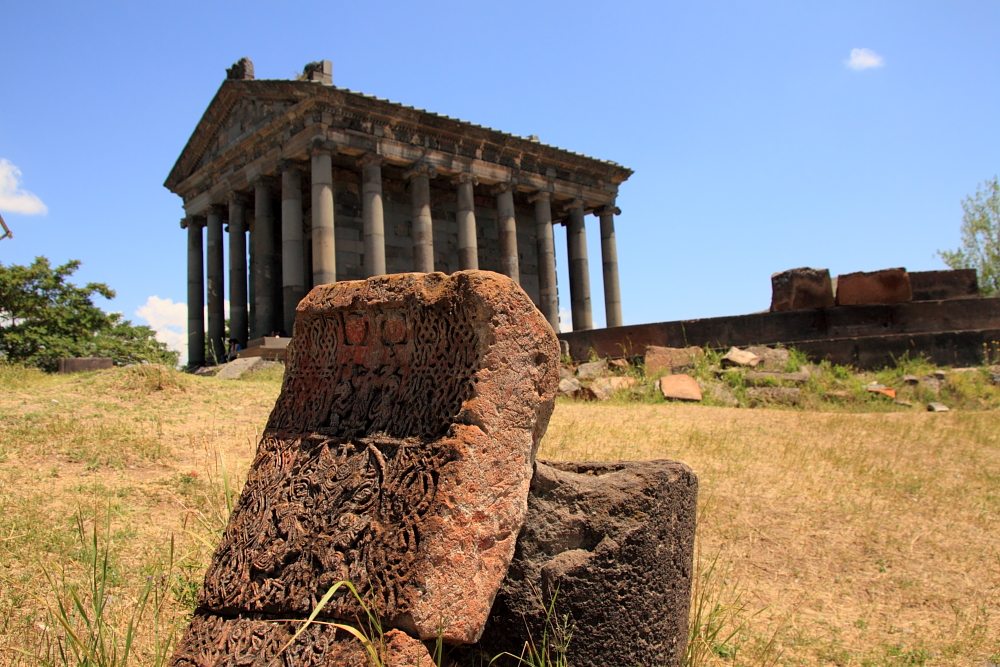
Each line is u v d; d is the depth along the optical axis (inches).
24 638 161.3
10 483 269.7
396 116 1133.7
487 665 144.0
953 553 245.6
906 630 196.9
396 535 126.4
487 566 128.9
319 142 1065.5
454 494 124.2
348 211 1240.2
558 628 141.0
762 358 666.2
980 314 693.9
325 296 170.1
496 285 135.3
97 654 147.0
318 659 122.8
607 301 1466.5
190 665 140.6
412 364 147.5
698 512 284.2
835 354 678.5
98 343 1352.1
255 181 1190.9
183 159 1379.2
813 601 215.9
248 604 141.6
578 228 1421.0
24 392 450.0
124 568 202.7
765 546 254.5
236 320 1232.2
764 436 418.6
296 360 177.2
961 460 362.6
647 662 148.2
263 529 150.9
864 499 298.7
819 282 714.8
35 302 1305.4
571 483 150.8
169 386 465.4
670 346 758.5
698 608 194.7
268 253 1180.5
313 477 150.9
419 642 117.6
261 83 1114.1
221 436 368.8
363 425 149.9
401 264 1290.6
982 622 199.3
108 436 343.0
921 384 604.4
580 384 625.3
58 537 217.6
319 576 133.3
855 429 439.2
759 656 180.2
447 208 1380.4
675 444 393.1
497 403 132.6
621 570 145.9
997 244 1278.3
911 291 707.4
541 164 1360.7
